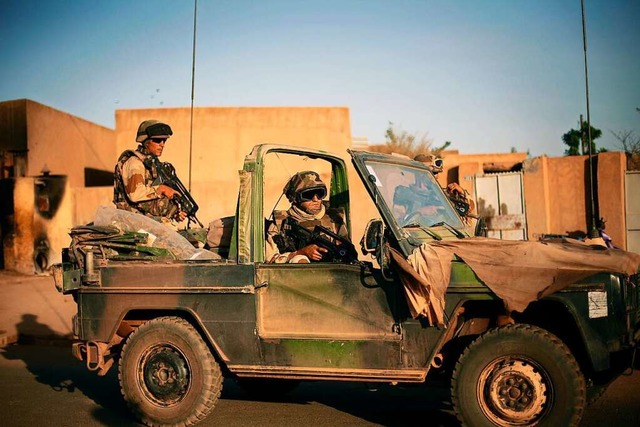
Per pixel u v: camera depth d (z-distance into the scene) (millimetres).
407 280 4348
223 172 16625
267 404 6172
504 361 4371
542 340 4281
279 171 14070
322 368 4781
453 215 5812
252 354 4980
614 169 13133
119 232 5527
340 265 4758
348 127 17047
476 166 14562
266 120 16750
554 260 4328
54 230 16531
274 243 5594
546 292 4180
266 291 4961
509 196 14164
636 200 13156
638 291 4637
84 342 5648
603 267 4223
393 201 5055
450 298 4422
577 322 4223
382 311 4637
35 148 18625
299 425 5375
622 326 4242
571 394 4199
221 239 5777
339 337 4734
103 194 16438
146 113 16781
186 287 5172
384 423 5391
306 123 16844
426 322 4508
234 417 5680
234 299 5039
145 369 5316
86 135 21812
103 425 5535
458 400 4449
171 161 16719
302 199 5578
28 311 11672
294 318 4875
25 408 6141
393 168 5363
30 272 16484
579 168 13703
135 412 5328
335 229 5840
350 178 14273
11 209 16734
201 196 16531
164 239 5574
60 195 16578
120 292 5414
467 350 4453
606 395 5965
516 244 4516
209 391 5125
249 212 5027
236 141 16672
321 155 5977
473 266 4363
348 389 6793
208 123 16703
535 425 4273
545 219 13750
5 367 8195
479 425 4387
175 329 5203
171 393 5207
